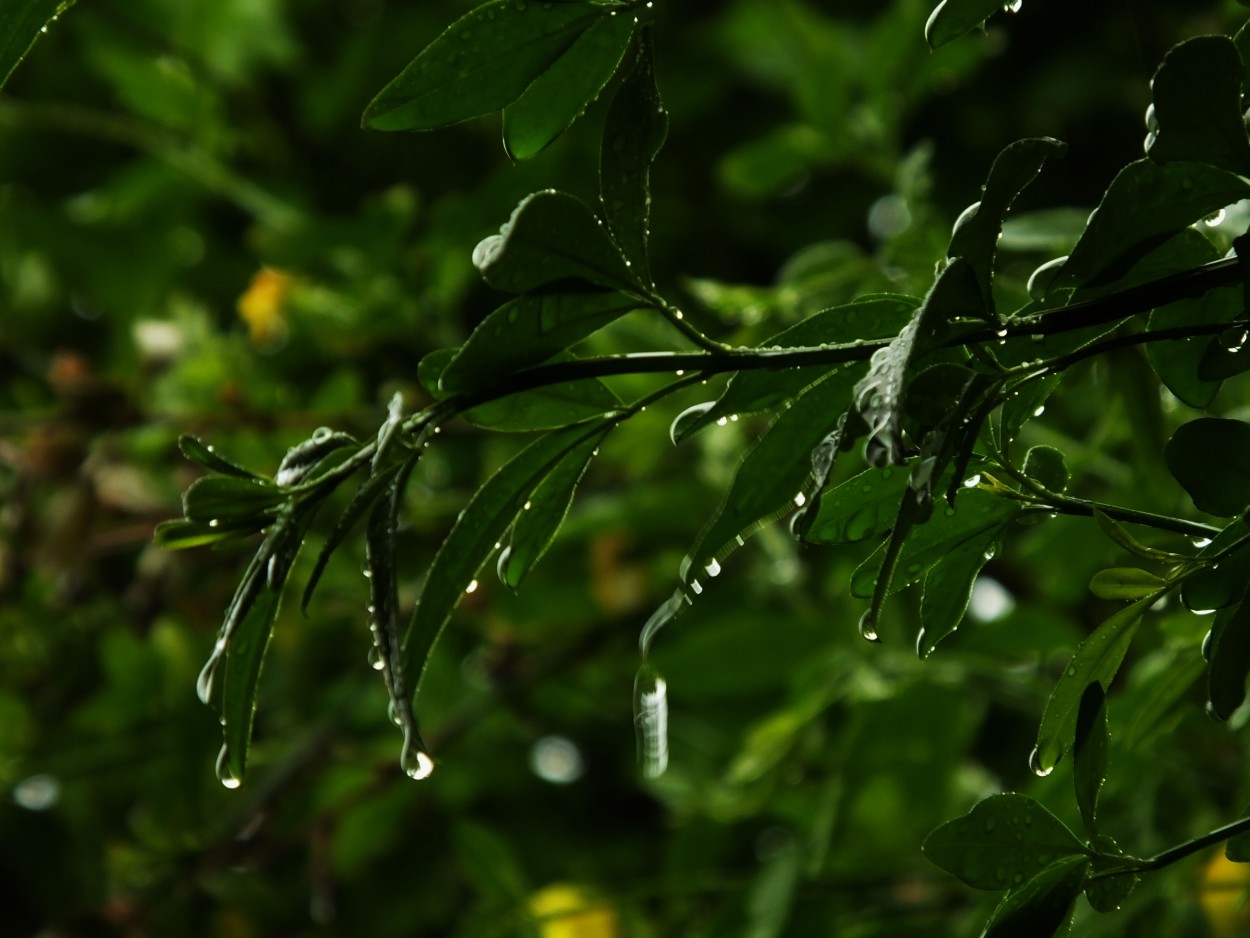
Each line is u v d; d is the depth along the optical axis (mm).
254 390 1657
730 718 1702
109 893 1662
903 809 1354
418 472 1652
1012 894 821
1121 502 1045
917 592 1407
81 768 1642
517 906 1434
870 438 789
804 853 1344
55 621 1655
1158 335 814
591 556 1642
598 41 824
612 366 813
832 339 829
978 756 1754
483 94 824
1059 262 820
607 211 813
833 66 1504
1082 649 830
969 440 808
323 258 1676
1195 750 1098
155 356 1649
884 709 1296
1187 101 799
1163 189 806
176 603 1555
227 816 1615
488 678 1712
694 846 1537
